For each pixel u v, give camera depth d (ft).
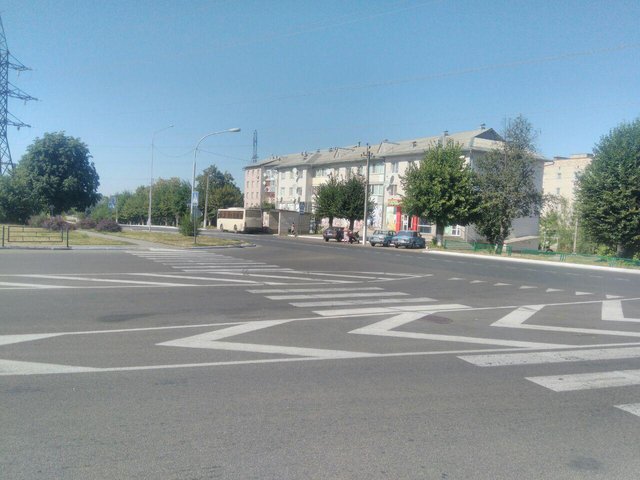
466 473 12.39
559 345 26.81
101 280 48.93
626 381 20.35
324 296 42.91
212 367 20.61
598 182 116.88
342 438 14.12
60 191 178.81
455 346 25.85
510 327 31.76
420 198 154.61
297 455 13.00
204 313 33.30
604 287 60.95
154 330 27.66
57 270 56.34
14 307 33.37
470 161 192.85
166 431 14.19
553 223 197.26
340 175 242.78
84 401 16.31
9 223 147.13
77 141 184.96
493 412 16.52
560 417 16.26
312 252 103.76
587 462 13.19
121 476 11.70
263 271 63.05
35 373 19.11
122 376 19.07
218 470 12.10
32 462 12.25
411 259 97.60
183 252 92.02
